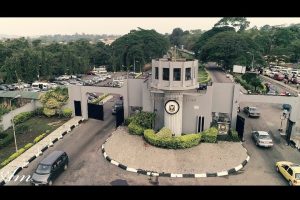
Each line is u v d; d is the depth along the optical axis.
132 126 33.25
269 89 55.69
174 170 24.86
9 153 29.09
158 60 29.67
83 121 40.22
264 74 80.31
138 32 117.12
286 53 105.62
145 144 30.22
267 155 29.02
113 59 107.56
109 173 24.92
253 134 33.28
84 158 28.03
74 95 40.84
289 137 32.38
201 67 79.19
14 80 73.50
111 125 38.31
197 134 30.78
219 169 25.19
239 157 27.67
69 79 84.81
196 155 27.77
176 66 28.59
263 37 110.31
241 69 70.12
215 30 102.06
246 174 24.91
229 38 79.38
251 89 53.31
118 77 84.00
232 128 34.47
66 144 31.69
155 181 23.44
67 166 26.12
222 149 29.39
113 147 29.75
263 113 44.16
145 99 34.31
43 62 80.75
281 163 25.19
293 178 22.69
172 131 31.28
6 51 86.94
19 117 38.97
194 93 30.75
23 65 75.75
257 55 81.12
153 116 33.06
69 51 94.25
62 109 41.59
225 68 80.12
